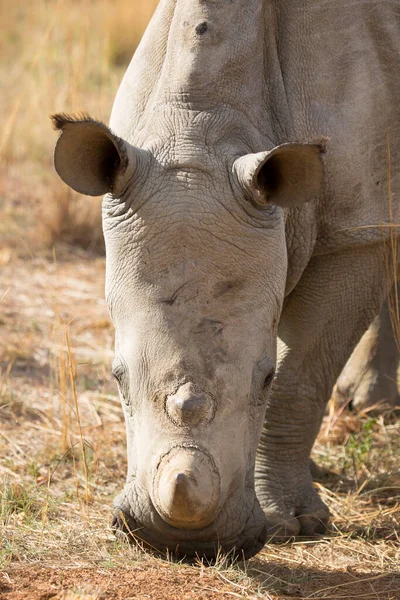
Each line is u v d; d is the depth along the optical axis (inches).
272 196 426.0
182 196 415.2
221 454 389.4
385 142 507.2
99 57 1520.7
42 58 1464.1
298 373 529.7
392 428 674.2
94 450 596.4
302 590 447.2
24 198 1118.4
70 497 557.0
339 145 490.0
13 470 589.3
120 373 411.8
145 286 407.8
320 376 533.3
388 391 705.6
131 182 422.0
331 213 500.4
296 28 487.8
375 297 528.4
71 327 826.2
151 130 444.5
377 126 504.1
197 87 448.8
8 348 772.6
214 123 441.4
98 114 1218.6
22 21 1788.9
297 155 408.2
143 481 395.5
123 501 413.7
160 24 481.7
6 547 479.5
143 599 413.7
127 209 421.4
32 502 539.5
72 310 864.9
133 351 402.0
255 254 414.9
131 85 479.5
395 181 514.0
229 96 453.4
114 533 473.1
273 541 514.0
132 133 460.4
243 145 443.8
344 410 708.7
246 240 414.3
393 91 509.7
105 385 726.5
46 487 567.8
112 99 1307.8
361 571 475.2
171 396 389.1
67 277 940.6
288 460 541.0
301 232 493.0
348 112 494.3
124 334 410.3
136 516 408.2
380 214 509.7
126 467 603.8
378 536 523.5
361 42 502.0
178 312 400.5
